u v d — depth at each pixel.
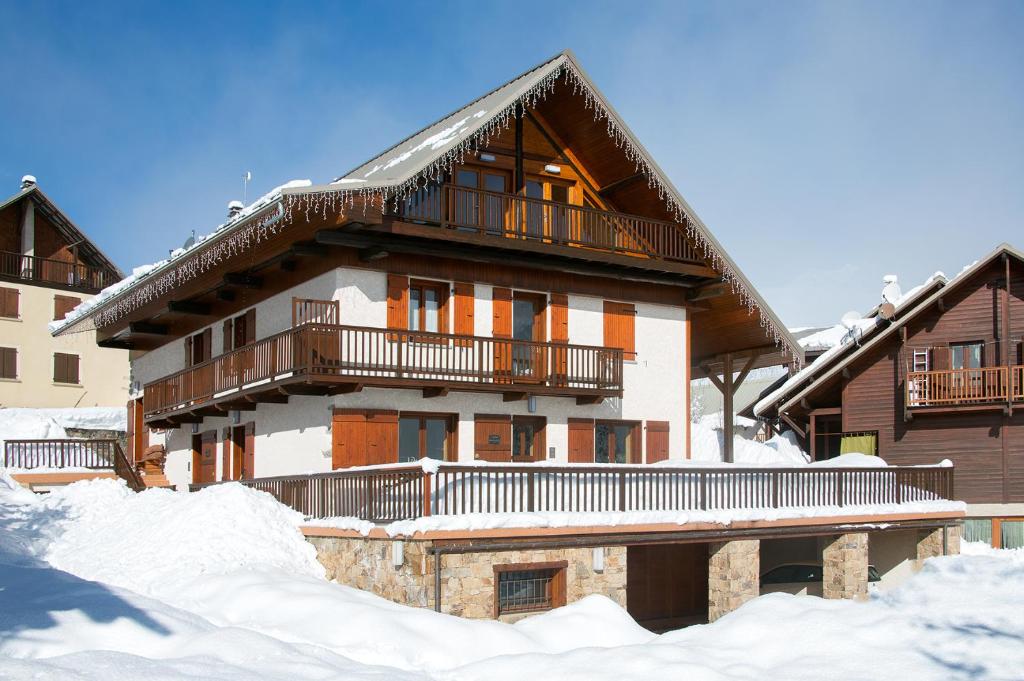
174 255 24.52
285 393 21.97
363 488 17.34
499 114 22.09
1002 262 30.00
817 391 32.75
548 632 14.08
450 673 12.00
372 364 21.33
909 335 31.23
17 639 11.33
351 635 13.03
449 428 22.97
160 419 28.64
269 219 19.23
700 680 11.70
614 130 23.95
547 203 23.61
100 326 30.91
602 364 24.36
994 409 29.36
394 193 20.31
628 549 22.58
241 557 17.06
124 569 16.80
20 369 45.91
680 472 19.17
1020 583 15.48
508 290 23.81
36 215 48.03
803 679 11.93
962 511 24.00
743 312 27.95
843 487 22.02
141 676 10.03
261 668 10.92
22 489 23.91
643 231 25.55
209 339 27.75
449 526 15.58
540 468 17.05
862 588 21.86
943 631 13.48
